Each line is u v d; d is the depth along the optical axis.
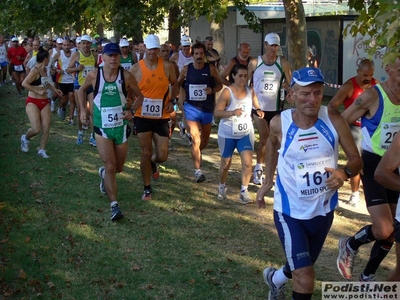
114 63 6.36
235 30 25.22
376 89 4.77
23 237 6.04
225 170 7.46
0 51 23.00
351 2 6.80
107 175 6.61
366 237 4.70
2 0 16.56
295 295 3.76
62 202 7.31
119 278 5.12
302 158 3.85
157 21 17.03
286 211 3.93
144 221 6.67
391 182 3.59
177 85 7.55
